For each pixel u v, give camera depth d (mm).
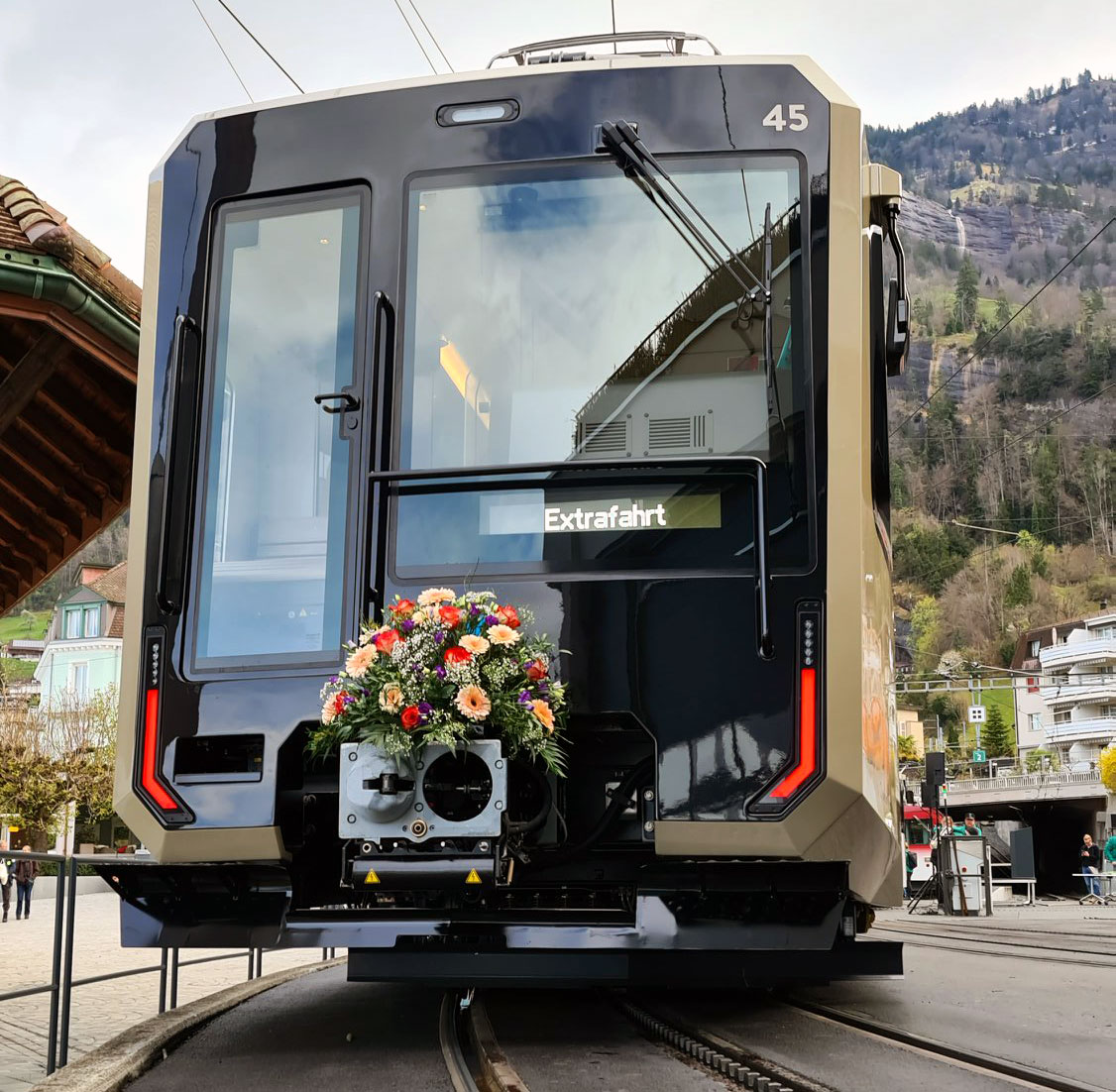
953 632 140250
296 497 5547
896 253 5930
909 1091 4266
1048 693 112062
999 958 10727
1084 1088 4234
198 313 5793
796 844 4969
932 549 147125
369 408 5547
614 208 5605
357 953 5004
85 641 73438
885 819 5723
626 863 5648
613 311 5539
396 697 4871
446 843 4902
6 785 44312
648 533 5270
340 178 5785
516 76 5758
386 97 5816
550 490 5352
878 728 5605
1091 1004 7156
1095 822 78875
